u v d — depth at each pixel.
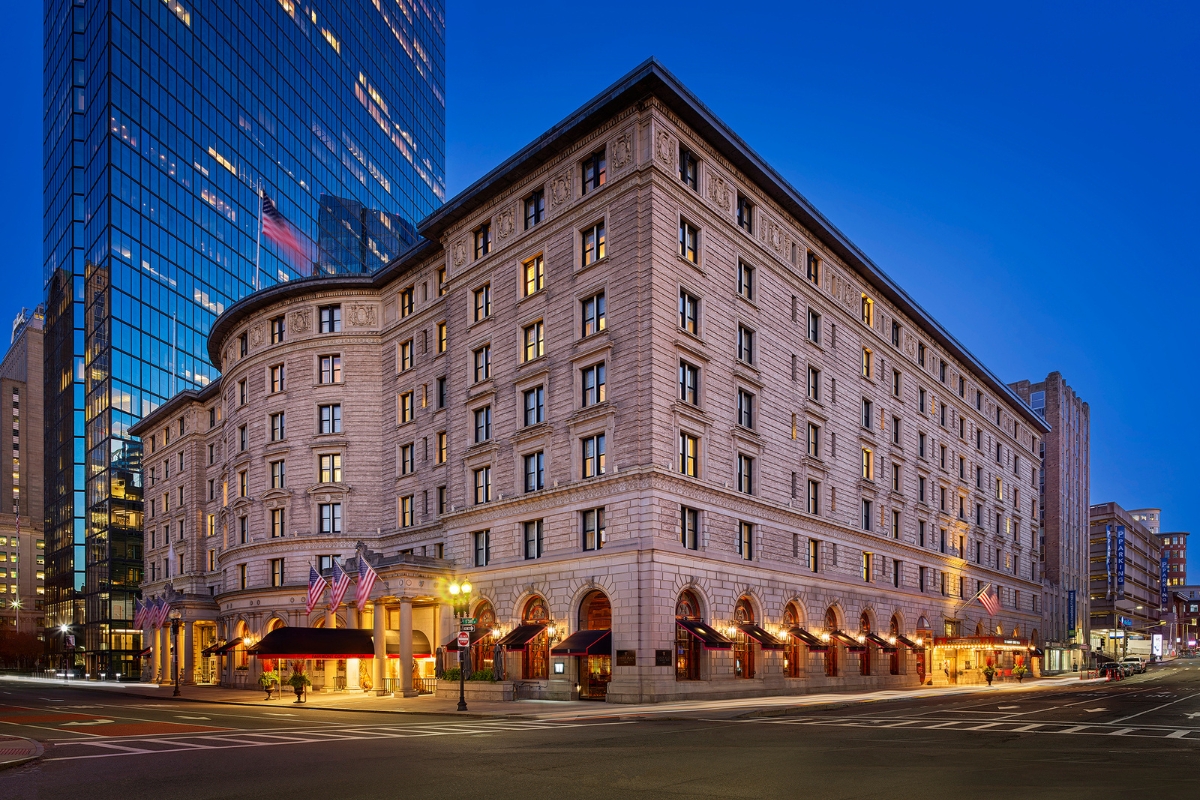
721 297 50.03
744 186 53.56
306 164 144.50
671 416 45.00
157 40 117.38
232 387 73.62
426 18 196.38
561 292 49.66
